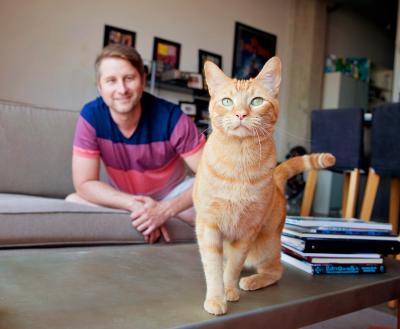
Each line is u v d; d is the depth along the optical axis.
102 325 0.58
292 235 1.04
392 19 6.23
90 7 3.60
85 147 1.52
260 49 4.99
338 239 0.98
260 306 0.69
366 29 6.39
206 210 0.77
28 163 1.87
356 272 0.97
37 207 1.31
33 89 3.34
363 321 1.64
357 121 2.52
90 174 1.53
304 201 2.93
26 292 0.72
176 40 4.20
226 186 0.75
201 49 4.42
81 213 1.37
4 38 3.17
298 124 5.23
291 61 5.27
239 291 0.78
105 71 1.42
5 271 0.84
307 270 0.97
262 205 0.77
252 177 0.75
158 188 1.67
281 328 0.70
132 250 1.12
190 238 1.57
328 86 5.51
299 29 5.27
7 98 3.21
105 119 1.51
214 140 0.79
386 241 1.01
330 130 2.67
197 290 0.77
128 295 0.73
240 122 0.75
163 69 3.93
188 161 1.58
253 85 0.82
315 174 2.90
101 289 0.75
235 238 0.80
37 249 1.25
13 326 0.57
